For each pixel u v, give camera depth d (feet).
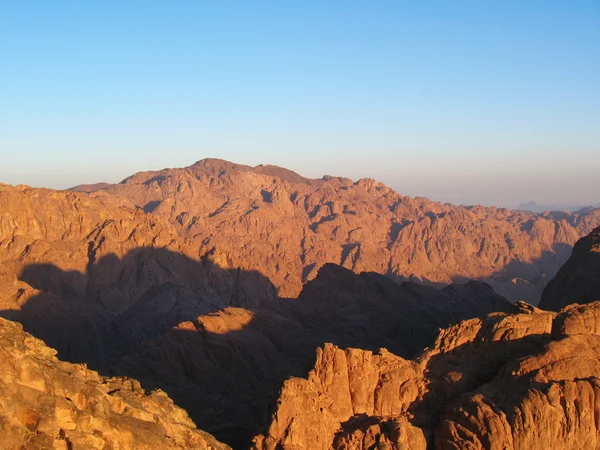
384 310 447.42
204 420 262.47
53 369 102.32
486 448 177.37
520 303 236.84
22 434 84.94
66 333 414.21
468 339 220.84
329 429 184.55
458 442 179.32
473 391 197.16
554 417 182.60
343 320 418.92
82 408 98.58
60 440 88.22
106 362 402.72
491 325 220.64
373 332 406.21
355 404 198.49
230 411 268.00
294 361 333.42
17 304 420.36
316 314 419.95
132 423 101.96
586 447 185.16
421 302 474.90
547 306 398.01
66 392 98.22
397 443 178.09
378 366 207.31
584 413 184.96
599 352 203.31
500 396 191.93
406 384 205.26
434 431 188.65
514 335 216.74
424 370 215.51
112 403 106.22
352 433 182.29
